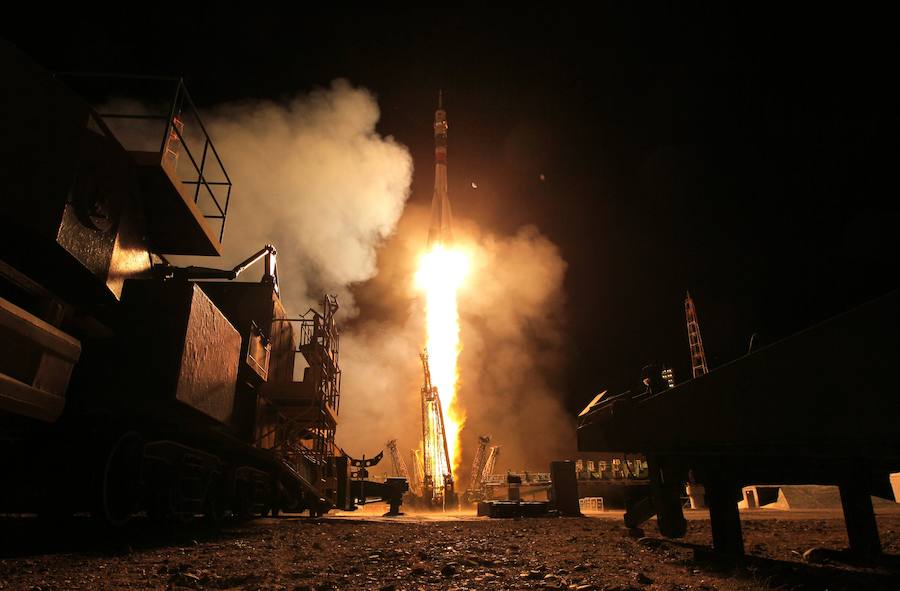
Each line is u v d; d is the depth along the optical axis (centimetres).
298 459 1778
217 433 1069
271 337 1479
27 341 584
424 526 1386
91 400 788
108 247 775
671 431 623
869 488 623
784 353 414
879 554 604
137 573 554
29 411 591
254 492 1435
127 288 852
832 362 365
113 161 783
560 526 1372
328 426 1855
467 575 559
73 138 688
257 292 1476
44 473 747
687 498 3084
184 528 1027
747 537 942
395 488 2623
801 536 952
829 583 488
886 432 320
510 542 907
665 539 836
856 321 346
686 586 489
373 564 639
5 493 756
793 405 401
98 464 768
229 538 930
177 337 838
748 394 460
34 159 626
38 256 672
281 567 613
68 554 652
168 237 1010
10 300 623
